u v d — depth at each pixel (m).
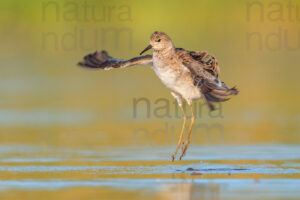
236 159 12.45
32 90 21.86
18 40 28.22
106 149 13.65
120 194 9.30
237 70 25.20
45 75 24.44
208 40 28.09
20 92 21.55
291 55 27.55
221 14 28.73
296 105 19.48
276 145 13.98
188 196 9.17
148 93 21.16
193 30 28.38
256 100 20.39
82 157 12.72
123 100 20.30
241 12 28.56
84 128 16.36
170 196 9.18
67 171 11.17
